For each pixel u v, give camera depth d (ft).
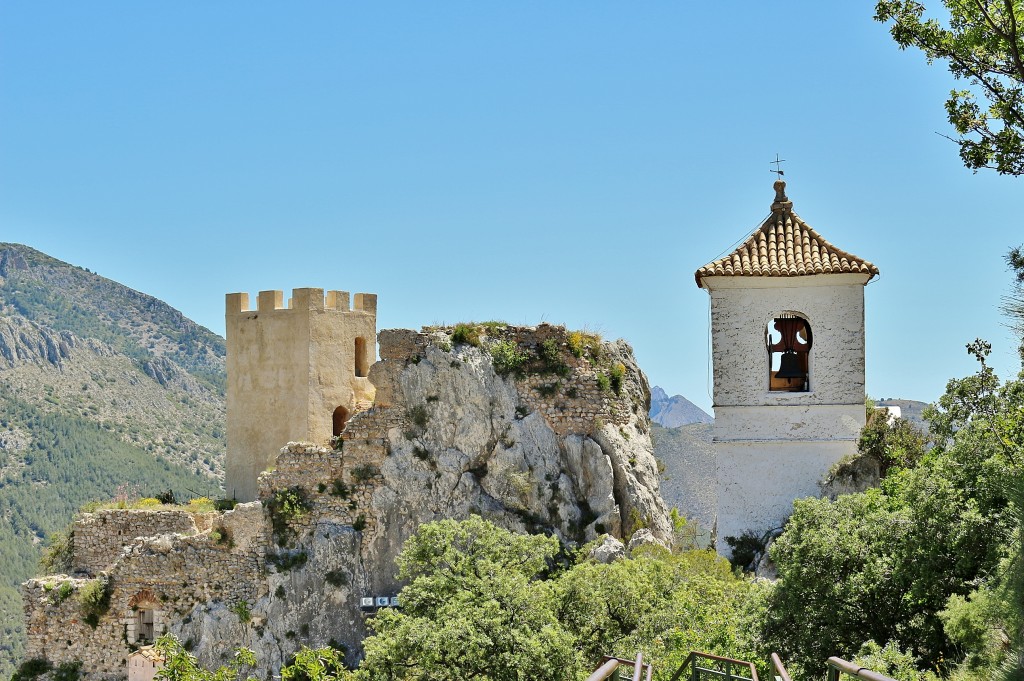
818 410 146.20
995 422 106.93
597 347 199.31
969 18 95.50
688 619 130.00
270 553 184.14
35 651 181.47
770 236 152.35
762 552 142.31
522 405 192.65
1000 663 67.41
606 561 172.65
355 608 183.21
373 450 189.16
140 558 182.80
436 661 118.42
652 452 197.88
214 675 138.21
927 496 103.76
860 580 104.68
